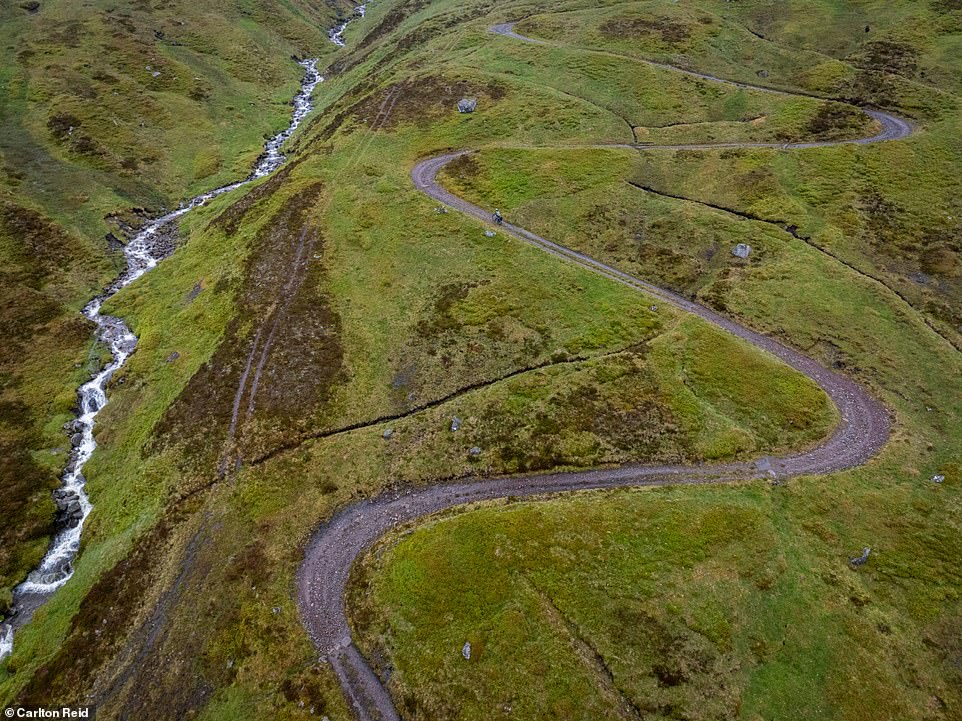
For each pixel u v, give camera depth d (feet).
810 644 127.65
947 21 378.12
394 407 197.36
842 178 268.41
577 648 126.41
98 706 134.62
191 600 150.92
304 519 163.63
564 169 295.48
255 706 128.06
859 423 176.65
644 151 304.91
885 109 315.37
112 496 191.01
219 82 486.38
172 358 238.48
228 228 299.38
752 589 136.15
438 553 145.79
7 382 232.73
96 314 274.98
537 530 147.54
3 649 154.71
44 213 317.01
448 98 363.97
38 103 392.27
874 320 207.92
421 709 122.42
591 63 385.29
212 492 178.29
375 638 134.72
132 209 343.26
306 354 216.33
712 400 184.96
